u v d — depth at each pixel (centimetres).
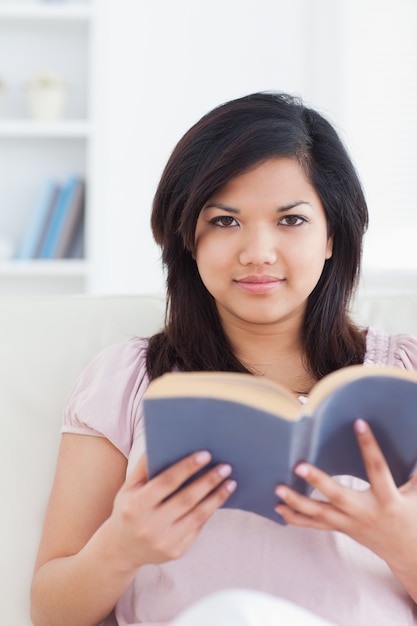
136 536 112
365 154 395
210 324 154
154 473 110
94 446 145
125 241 394
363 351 155
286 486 110
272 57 393
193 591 129
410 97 395
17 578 150
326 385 107
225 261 139
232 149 137
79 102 400
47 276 397
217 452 107
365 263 390
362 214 153
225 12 394
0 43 398
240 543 131
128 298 178
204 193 139
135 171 394
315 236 141
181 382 101
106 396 147
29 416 163
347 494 110
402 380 107
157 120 394
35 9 379
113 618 141
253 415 101
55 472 151
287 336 153
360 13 396
